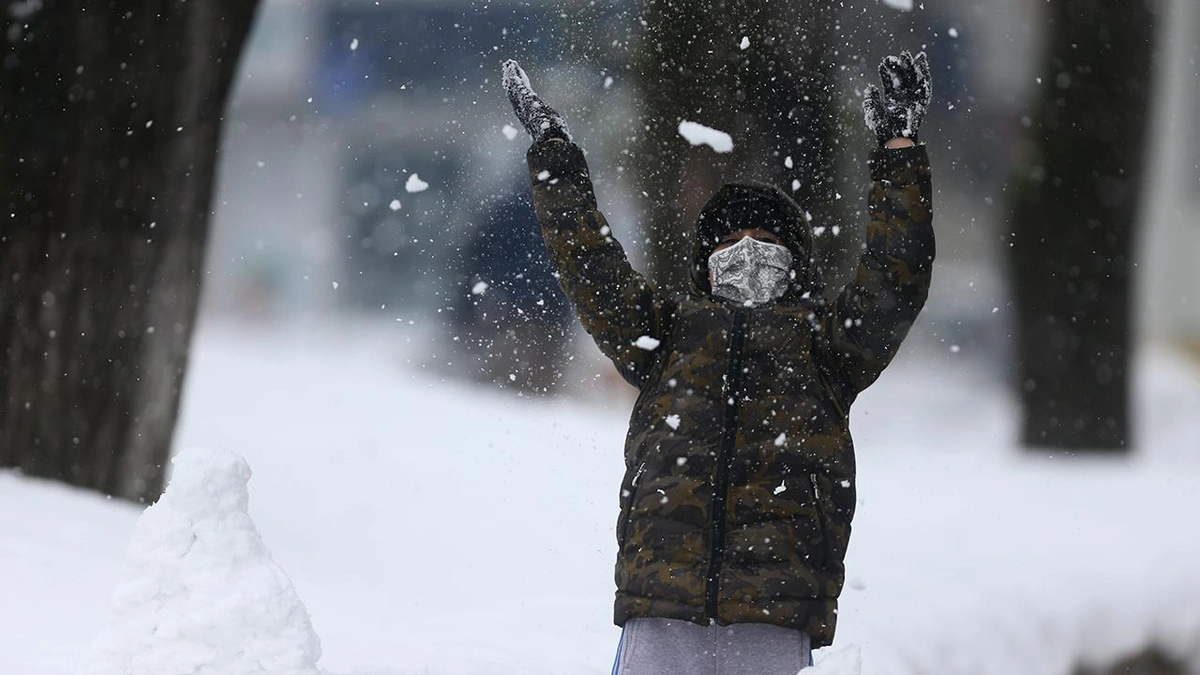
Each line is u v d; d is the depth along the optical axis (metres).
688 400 10.43
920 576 21.31
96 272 24.70
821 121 26.23
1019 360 41.91
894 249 10.46
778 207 11.42
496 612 18.91
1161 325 71.50
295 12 76.81
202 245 25.80
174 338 25.31
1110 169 41.56
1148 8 41.44
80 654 13.79
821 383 10.57
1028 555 23.34
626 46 26.69
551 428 38.25
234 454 11.30
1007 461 38.59
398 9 44.47
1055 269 41.59
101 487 24.66
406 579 21.62
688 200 28.05
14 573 16.69
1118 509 29.62
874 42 26.69
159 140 24.89
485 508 27.97
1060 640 18.61
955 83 53.75
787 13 26.14
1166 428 44.12
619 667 10.43
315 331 70.75
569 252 10.86
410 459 33.38
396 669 14.41
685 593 10.10
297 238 76.31
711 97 26.44
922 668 16.86
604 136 27.98
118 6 24.55
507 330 41.88
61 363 24.56
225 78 25.47
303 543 24.33
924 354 57.09
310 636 11.03
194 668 10.77
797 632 10.31
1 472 23.66
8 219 24.58
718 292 10.99
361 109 57.88
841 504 10.39
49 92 24.47
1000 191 55.94
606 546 24.56
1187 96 69.75
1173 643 19.11
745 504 10.20
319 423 39.34
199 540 10.98
